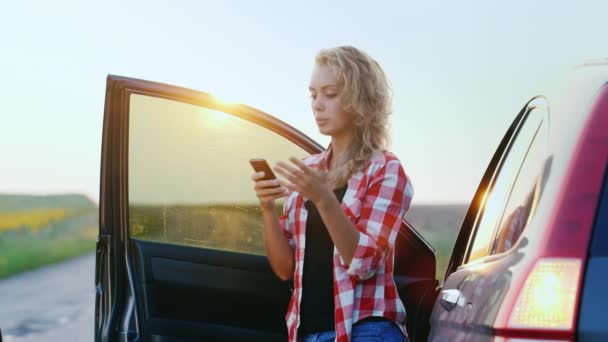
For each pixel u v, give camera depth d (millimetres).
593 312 1546
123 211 3092
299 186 2191
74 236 45188
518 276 1639
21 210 46281
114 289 3039
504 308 1627
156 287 3125
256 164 2416
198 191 3213
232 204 3258
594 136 1720
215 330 3217
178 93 3154
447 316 2260
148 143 3139
